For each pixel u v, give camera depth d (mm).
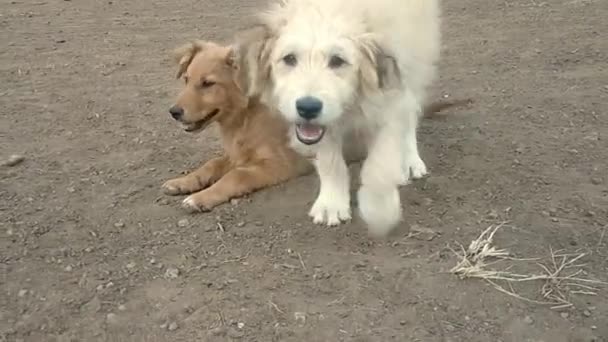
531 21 2117
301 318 1065
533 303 1085
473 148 1449
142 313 1083
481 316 1065
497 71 1794
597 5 2215
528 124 1533
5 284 1136
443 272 1136
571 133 1495
